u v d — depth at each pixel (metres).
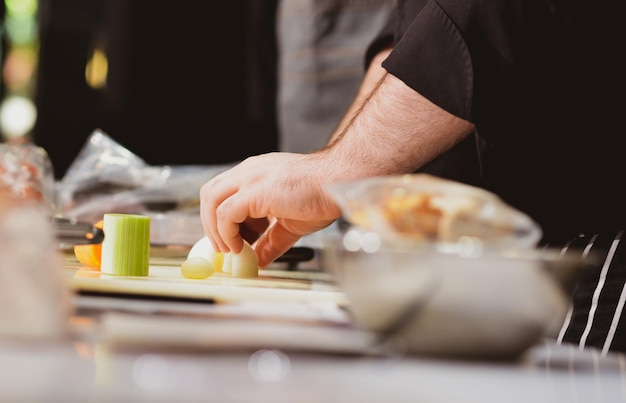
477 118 1.50
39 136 4.39
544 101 1.52
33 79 4.36
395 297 0.64
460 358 0.65
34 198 1.78
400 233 0.69
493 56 1.47
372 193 0.70
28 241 0.62
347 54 3.17
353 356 0.62
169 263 1.64
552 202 1.67
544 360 0.67
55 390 0.46
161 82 4.33
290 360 0.59
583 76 1.53
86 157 2.33
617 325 1.52
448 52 1.47
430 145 1.53
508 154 1.58
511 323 0.64
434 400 0.50
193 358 0.57
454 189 0.71
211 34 4.28
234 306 0.91
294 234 1.60
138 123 4.38
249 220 1.65
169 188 2.18
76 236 0.97
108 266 1.31
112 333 0.60
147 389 0.48
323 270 1.68
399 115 1.50
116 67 4.34
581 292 1.58
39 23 4.34
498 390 0.54
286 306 0.94
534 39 1.47
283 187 1.46
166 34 4.31
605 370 0.65
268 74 3.95
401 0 1.91
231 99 4.33
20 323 0.60
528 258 0.64
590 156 1.61
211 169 2.30
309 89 3.26
